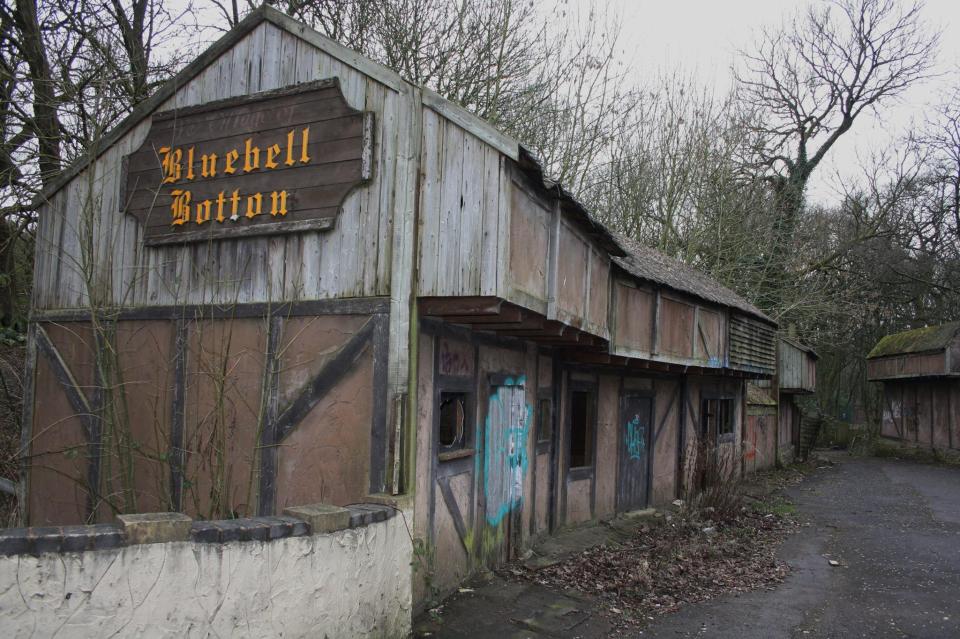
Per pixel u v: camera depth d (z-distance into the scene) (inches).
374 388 210.8
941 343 915.4
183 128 256.1
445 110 213.0
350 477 211.5
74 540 118.0
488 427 273.9
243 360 237.9
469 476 258.8
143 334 260.1
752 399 779.4
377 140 221.5
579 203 251.6
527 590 259.8
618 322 355.6
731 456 560.7
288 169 234.4
